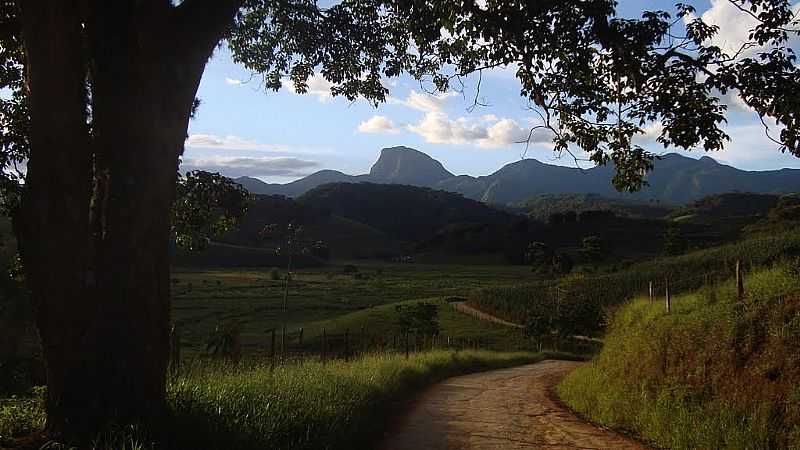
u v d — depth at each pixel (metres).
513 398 16.58
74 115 4.96
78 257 4.97
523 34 6.70
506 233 160.88
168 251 5.60
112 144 5.21
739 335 9.57
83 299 5.01
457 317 65.88
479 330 58.81
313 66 9.78
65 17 4.91
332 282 102.94
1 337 12.04
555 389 19.64
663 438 9.30
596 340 49.62
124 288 5.14
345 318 58.66
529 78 7.27
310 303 72.19
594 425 11.58
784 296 9.59
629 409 11.25
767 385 8.12
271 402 7.28
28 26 4.92
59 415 4.98
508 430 10.71
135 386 5.15
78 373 4.99
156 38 5.37
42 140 4.88
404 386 16.25
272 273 101.38
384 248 159.25
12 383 9.73
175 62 5.61
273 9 9.12
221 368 10.62
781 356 8.23
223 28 6.01
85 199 5.04
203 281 92.81
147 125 5.30
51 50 4.88
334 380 10.95
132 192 5.19
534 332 51.59
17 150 8.30
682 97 6.36
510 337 55.44
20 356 10.80
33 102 4.92
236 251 118.75
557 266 82.50
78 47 4.99
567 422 11.89
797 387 7.48
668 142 6.58
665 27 6.33
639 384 11.80
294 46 9.52
